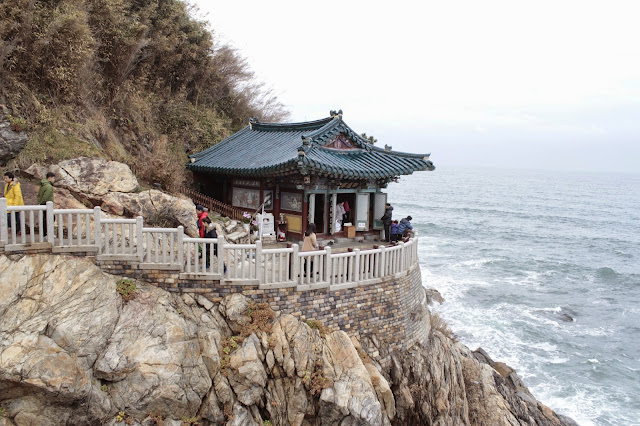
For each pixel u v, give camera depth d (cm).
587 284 3931
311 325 1311
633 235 6450
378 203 1928
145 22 2202
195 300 1208
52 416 911
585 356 2597
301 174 1535
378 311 1482
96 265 1146
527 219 7819
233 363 1107
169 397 1001
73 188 1417
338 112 1758
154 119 2262
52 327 973
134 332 1050
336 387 1145
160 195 1567
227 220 1808
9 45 1482
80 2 1736
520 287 3738
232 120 2992
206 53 2648
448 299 3328
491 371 1875
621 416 2081
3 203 1050
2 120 1427
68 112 1666
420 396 1470
